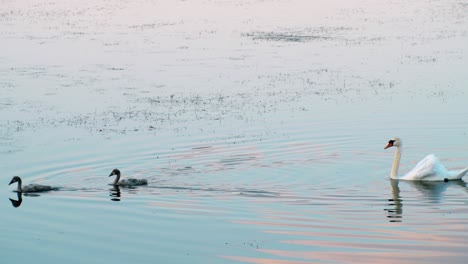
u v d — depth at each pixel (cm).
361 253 2094
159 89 4394
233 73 4816
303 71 4850
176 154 3198
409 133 3484
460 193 2700
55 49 5734
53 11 7825
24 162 3111
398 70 4834
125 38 6238
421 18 7075
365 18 7169
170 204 2570
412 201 2595
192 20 7219
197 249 2153
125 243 2214
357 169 3006
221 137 3441
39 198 2670
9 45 5925
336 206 2530
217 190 2723
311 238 2217
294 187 2766
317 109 3909
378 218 2397
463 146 3300
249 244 2181
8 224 2412
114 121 3722
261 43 5934
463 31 6275
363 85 4434
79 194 2716
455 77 4588
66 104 4050
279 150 3244
